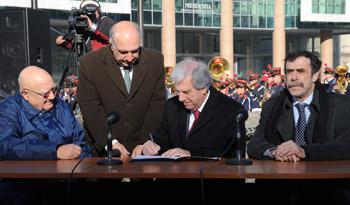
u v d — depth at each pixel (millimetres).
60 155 4164
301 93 4195
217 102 4438
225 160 3945
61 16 33562
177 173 3344
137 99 5047
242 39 53406
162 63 5199
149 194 4480
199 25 45312
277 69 20984
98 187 4488
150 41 47719
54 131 4516
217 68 22422
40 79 4426
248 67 53750
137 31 4789
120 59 4809
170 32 43156
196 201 4441
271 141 4305
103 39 6855
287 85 4270
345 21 48219
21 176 3453
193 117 4496
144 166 3693
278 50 47656
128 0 34438
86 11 6828
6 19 7418
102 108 5074
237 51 53312
